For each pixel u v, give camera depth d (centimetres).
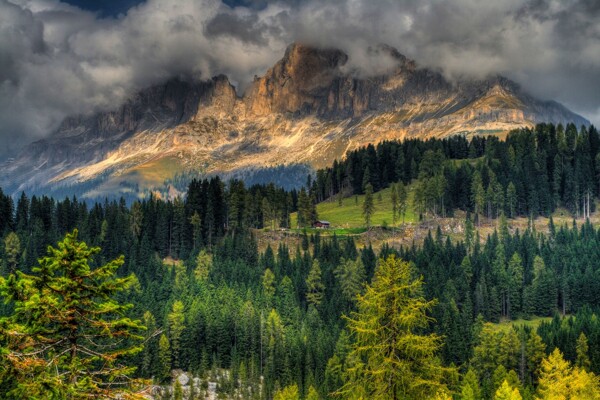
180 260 18350
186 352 13150
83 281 2214
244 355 13338
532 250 18525
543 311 16375
